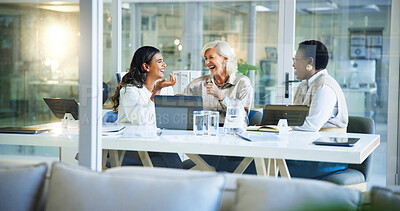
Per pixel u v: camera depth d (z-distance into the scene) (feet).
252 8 14.44
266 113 8.96
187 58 16.61
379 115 8.93
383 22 9.26
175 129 8.89
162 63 9.78
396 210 4.50
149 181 5.00
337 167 7.41
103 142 7.50
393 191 4.67
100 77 7.30
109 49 10.53
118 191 5.00
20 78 8.55
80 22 6.94
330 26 10.40
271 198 4.76
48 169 5.71
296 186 4.84
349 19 9.96
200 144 7.80
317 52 9.86
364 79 9.40
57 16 7.94
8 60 8.68
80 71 7.04
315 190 4.79
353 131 8.79
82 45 6.97
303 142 7.70
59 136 7.63
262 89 9.96
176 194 4.84
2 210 5.45
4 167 5.63
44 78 8.18
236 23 15.26
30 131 7.98
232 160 7.66
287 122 8.82
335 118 8.90
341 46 10.03
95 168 7.27
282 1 12.41
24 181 5.50
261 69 12.85
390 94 9.02
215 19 16.10
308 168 7.34
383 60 9.21
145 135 8.03
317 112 8.86
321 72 9.54
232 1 15.29
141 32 17.19
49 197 5.27
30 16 8.47
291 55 11.89
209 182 4.90
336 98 9.03
